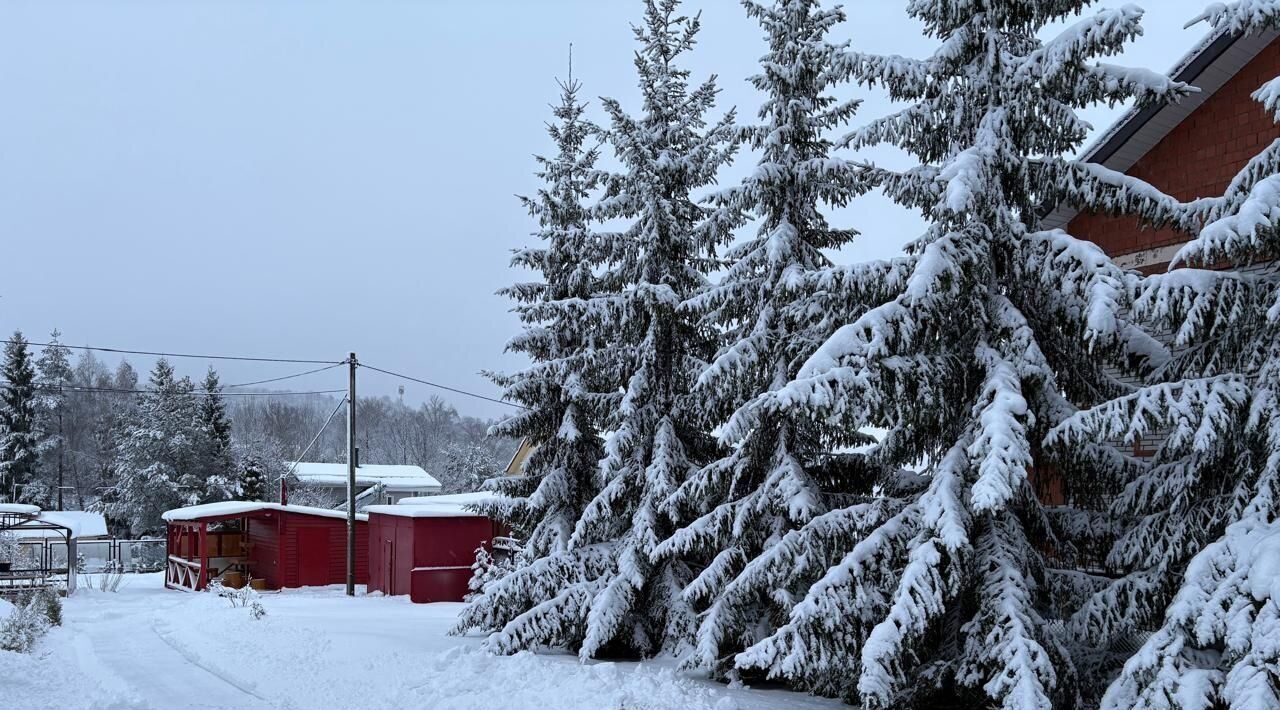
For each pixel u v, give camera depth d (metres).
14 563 34.91
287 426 119.56
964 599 11.78
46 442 72.12
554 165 19.92
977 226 11.39
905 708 11.39
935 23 12.65
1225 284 9.83
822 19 15.15
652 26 18.33
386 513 33.62
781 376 14.38
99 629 23.61
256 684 15.02
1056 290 11.58
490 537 32.16
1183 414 9.53
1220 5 10.24
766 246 14.95
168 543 42.50
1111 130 15.29
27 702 13.58
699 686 13.59
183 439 60.47
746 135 15.88
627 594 16.20
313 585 38.69
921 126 12.36
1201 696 8.41
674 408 17.27
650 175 17.38
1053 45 11.23
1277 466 9.27
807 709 12.36
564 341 19.72
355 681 14.79
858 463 14.37
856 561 11.45
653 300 16.72
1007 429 10.16
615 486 17.27
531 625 16.70
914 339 11.34
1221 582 8.84
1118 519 11.78
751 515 14.22
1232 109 14.47
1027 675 9.70
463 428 132.12
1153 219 11.40
